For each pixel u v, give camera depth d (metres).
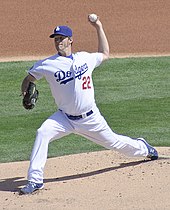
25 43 62.53
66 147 32.50
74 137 34.62
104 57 24.69
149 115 38.38
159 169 25.62
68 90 23.72
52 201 22.58
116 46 60.81
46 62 23.61
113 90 44.84
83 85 23.81
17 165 28.77
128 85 46.34
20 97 43.59
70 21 69.94
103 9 73.94
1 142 33.72
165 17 71.31
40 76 23.84
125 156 28.08
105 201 22.27
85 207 21.73
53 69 23.55
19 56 57.72
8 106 41.34
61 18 70.88
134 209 21.31
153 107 40.19
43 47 61.06
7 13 72.56
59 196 23.09
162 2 76.44
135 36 64.69
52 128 24.00
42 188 23.92
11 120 38.06
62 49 23.48
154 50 59.31
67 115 24.25
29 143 33.41
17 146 32.88
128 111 39.31
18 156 30.97
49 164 27.98
